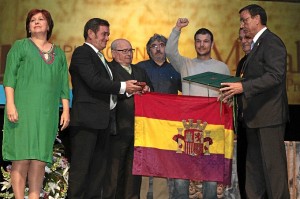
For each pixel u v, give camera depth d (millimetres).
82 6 8398
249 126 4816
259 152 4895
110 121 5137
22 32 8320
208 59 5871
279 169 4734
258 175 4910
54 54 4648
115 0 8445
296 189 5805
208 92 5363
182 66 5875
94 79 4824
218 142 5305
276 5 8695
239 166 5316
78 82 4953
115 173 5195
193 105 5301
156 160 5250
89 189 5020
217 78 4930
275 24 8727
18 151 4484
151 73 6004
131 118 5242
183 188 5562
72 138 4938
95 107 4902
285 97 4836
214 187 5469
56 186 5066
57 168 5133
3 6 8273
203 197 5496
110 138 5219
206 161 5297
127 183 5242
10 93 4473
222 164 5293
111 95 5102
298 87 8625
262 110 4766
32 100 4508
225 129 5301
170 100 5297
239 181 5332
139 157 5227
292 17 8727
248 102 4824
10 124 4535
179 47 8547
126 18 8469
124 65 5344
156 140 5266
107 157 5180
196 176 5277
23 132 4492
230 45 8625
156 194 5516
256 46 4824
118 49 5316
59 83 4676
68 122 4734
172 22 8562
